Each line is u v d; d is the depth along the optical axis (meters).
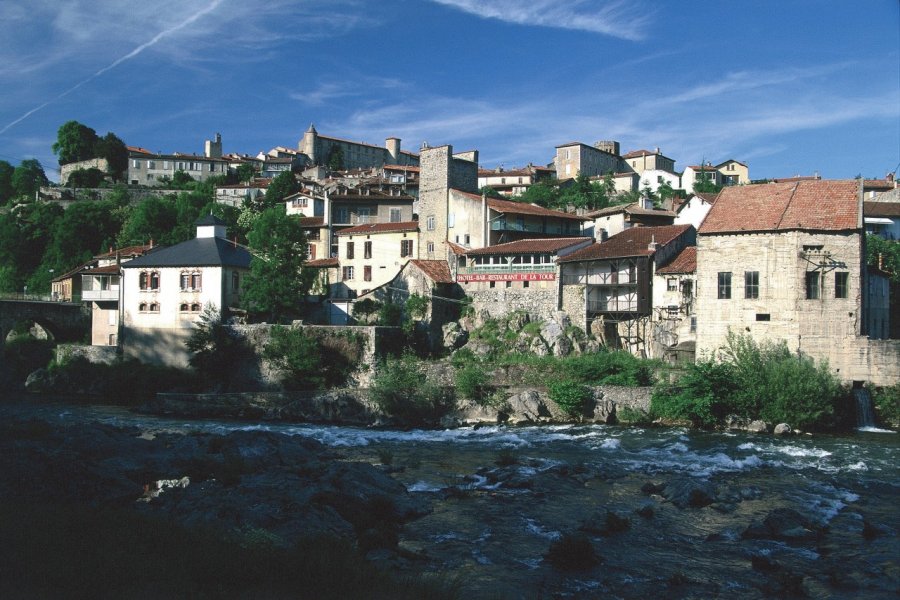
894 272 64.88
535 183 137.25
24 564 16.88
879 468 36.88
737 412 48.50
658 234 65.38
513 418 52.91
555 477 34.81
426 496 32.00
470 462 39.59
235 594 16.64
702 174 134.88
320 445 42.59
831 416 47.91
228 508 25.80
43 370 74.31
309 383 61.31
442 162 77.88
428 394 54.12
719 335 53.56
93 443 37.97
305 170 158.75
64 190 140.00
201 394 59.03
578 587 21.44
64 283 95.75
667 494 31.44
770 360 49.00
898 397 48.25
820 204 52.66
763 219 53.09
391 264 80.38
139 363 71.38
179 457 37.09
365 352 61.81
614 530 26.86
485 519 28.52
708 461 38.81
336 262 83.44
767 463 38.16
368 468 34.56
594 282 63.09
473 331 66.44
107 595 15.62
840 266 50.62
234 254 74.56
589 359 54.81
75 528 20.55
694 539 25.95
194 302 70.88
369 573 19.16
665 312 59.31
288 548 21.20
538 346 61.03
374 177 139.88
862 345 49.75
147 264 72.38
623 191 135.25
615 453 41.41
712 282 54.00
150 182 153.62
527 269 66.62
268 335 64.56
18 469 30.69
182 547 19.53
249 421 55.75
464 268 70.12
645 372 53.38
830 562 23.23
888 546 24.55
